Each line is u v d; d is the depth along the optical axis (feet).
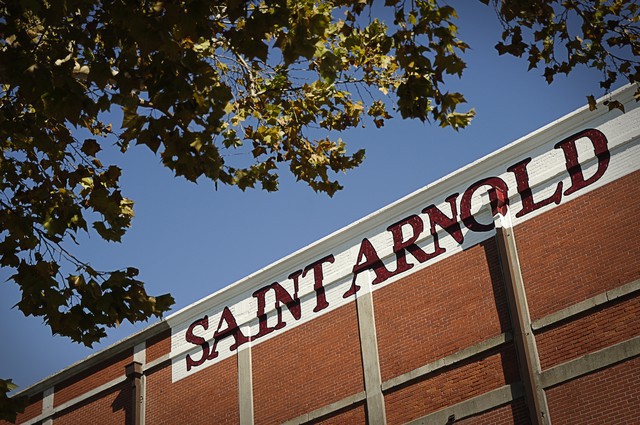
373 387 80.69
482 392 73.82
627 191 72.43
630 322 68.44
